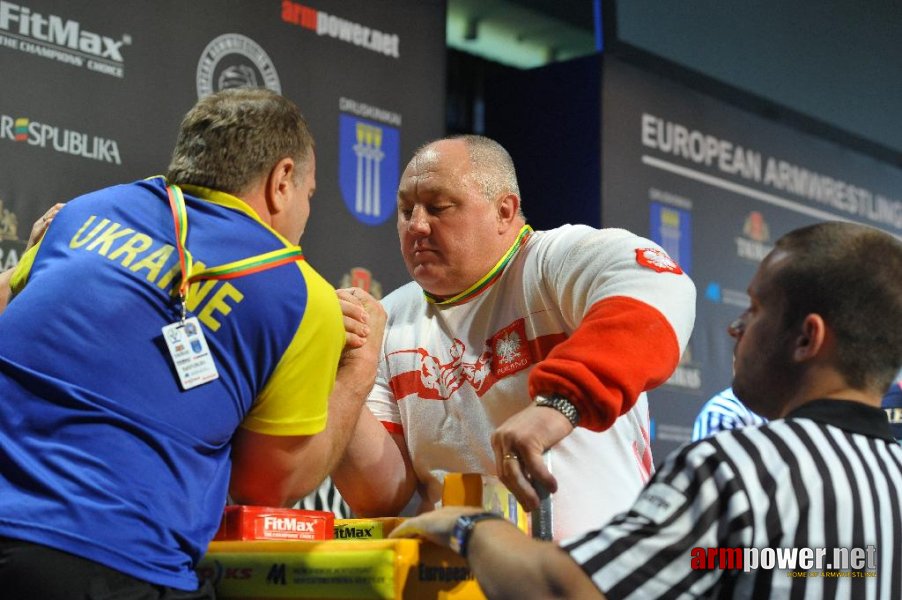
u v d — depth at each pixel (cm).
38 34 318
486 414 217
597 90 491
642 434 225
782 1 573
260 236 167
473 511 150
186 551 151
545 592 135
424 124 418
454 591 153
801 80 579
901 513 142
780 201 565
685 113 523
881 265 148
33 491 146
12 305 161
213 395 157
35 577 140
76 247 164
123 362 153
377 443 223
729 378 522
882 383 150
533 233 225
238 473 170
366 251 394
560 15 512
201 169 173
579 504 207
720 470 137
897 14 647
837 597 136
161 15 345
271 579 157
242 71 364
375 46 405
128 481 148
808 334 148
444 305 225
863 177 621
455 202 218
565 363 171
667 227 508
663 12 514
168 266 160
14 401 152
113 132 331
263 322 160
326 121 387
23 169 313
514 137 518
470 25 526
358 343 184
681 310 183
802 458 139
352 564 150
